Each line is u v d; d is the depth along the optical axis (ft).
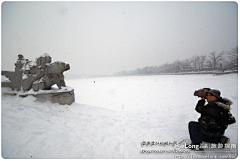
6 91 18.43
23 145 7.93
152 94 42.70
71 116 14.38
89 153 7.83
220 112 6.93
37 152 7.53
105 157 7.54
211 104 7.22
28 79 18.12
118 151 8.16
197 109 7.94
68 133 9.94
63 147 8.18
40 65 17.99
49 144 8.29
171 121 13.82
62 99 17.72
